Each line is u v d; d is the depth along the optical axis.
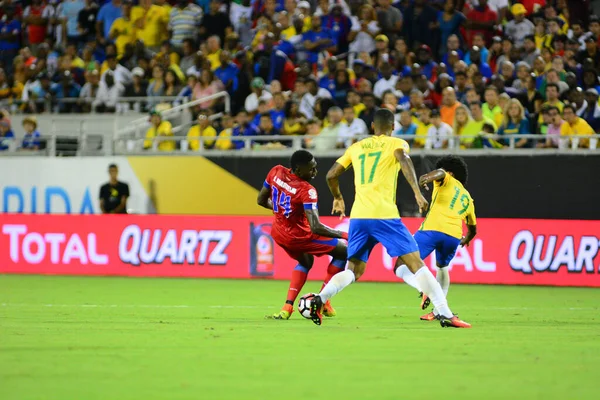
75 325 32.31
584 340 28.47
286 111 64.06
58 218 61.56
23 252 62.22
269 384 20.23
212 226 59.12
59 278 58.31
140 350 25.39
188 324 32.81
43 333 29.55
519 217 56.75
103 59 79.44
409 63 67.56
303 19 72.38
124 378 20.88
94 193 64.25
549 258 54.81
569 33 68.31
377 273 57.25
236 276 58.62
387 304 43.00
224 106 69.44
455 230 34.50
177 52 75.50
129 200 63.41
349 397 18.80
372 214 30.64
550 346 26.88
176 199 62.69
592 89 59.53
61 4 83.00
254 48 72.19
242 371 21.92
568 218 56.25
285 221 34.50
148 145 67.06
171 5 81.69
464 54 68.69
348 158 31.58
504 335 29.73
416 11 70.25
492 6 69.50
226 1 78.38
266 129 63.22
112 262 60.69
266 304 42.25
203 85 69.88
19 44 84.81
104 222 60.84
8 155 68.12
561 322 34.94
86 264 61.06
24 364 22.80
